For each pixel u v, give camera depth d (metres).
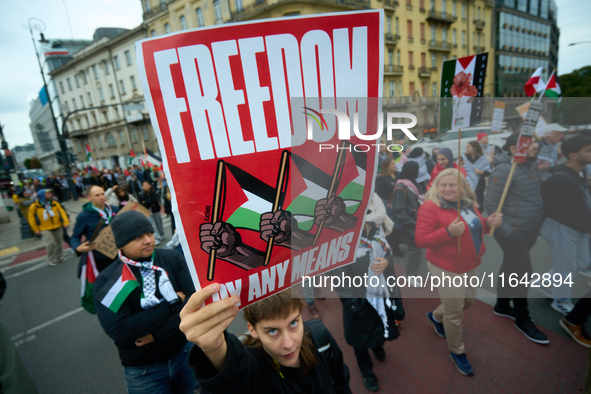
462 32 27.52
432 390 2.21
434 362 2.44
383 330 2.11
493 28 30.61
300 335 1.05
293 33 0.66
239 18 19.64
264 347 1.06
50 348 3.19
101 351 3.07
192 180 0.64
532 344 2.49
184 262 1.72
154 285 1.55
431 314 2.78
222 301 0.69
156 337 1.51
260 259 0.72
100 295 1.50
